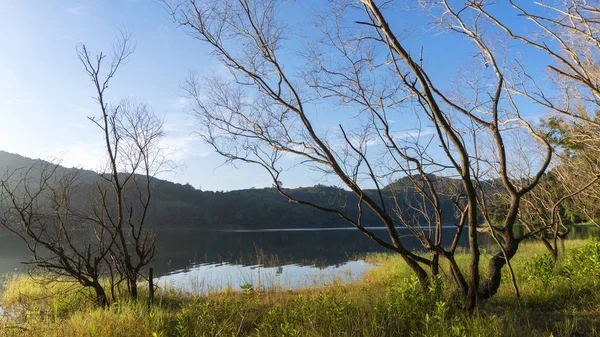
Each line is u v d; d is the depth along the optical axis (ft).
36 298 32.63
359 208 27.40
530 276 29.45
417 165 27.14
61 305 29.78
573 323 19.36
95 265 30.76
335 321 20.07
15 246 93.91
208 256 93.56
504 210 42.57
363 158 27.27
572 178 39.60
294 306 24.36
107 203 34.96
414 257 27.58
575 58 20.65
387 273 45.03
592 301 23.50
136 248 32.53
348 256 90.33
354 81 27.45
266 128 28.60
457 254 58.65
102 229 32.37
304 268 68.03
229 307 25.40
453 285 28.17
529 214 43.55
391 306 21.71
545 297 25.05
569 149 39.50
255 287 43.75
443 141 21.85
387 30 19.12
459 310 22.36
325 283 44.14
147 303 30.17
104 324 22.49
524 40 21.04
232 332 20.56
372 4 19.03
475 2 21.57
